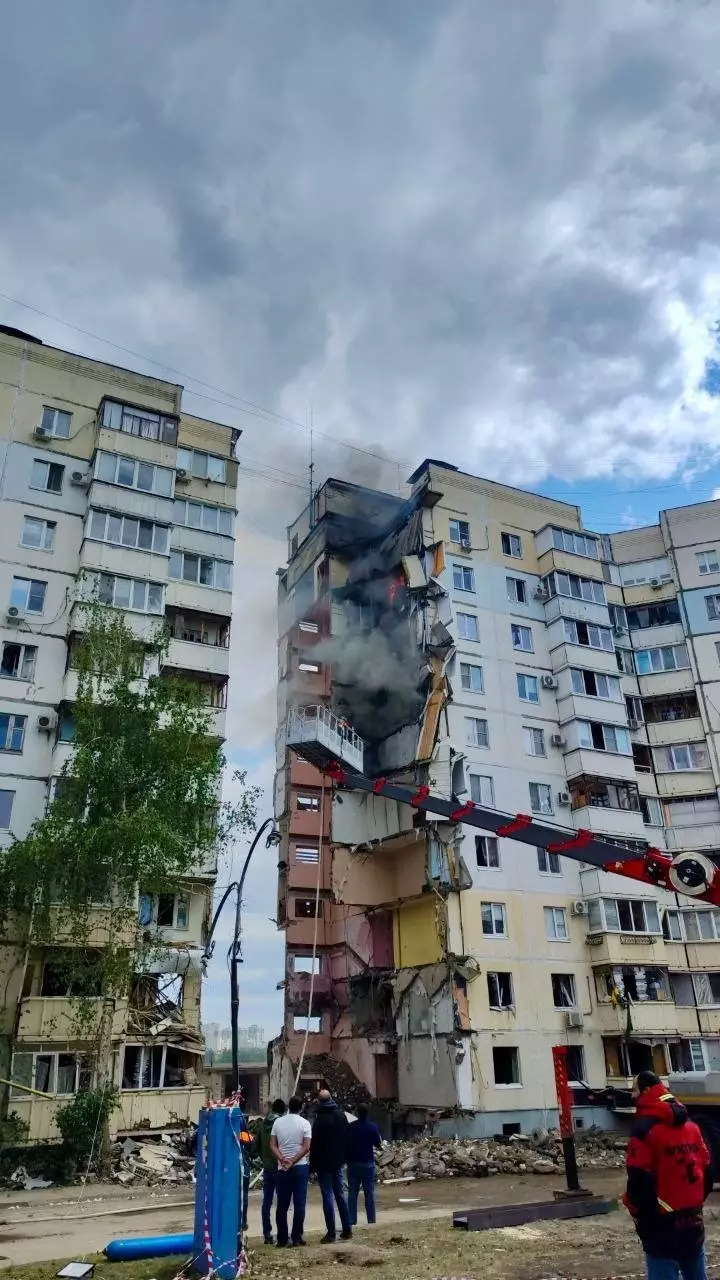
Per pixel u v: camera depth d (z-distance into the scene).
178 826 23.56
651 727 41.25
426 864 33.97
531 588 40.28
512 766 35.72
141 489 32.19
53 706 28.52
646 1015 32.47
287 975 37.06
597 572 41.28
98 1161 20.61
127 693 24.66
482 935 32.00
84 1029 23.61
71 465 32.12
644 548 44.88
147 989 27.17
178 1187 19.58
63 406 32.91
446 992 31.02
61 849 22.12
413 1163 22.52
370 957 35.81
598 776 36.31
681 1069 34.12
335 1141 11.69
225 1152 9.54
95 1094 21.36
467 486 41.09
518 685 37.69
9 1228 13.77
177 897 28.42
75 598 29.53
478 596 38.66
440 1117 29.34
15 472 31.00
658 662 42.31
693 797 39.38
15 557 29.89
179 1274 9.10
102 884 22.55
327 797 39.91
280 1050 37.03
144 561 31.12
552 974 32.72
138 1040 25.73
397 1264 9.61
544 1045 31.27
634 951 33.50
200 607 32.75
